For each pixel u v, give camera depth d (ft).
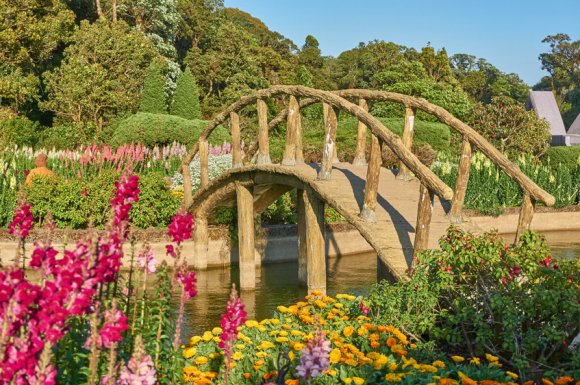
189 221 14.55
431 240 28.40
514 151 104.06
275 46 215.10
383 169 41.04
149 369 10.83
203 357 19.56
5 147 70.23
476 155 72.28
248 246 43.29
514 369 19.84
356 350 18.61
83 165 57.77
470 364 19.22
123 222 13.74
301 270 45.42
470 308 20.47
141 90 109.91
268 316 36.27
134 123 82.28
